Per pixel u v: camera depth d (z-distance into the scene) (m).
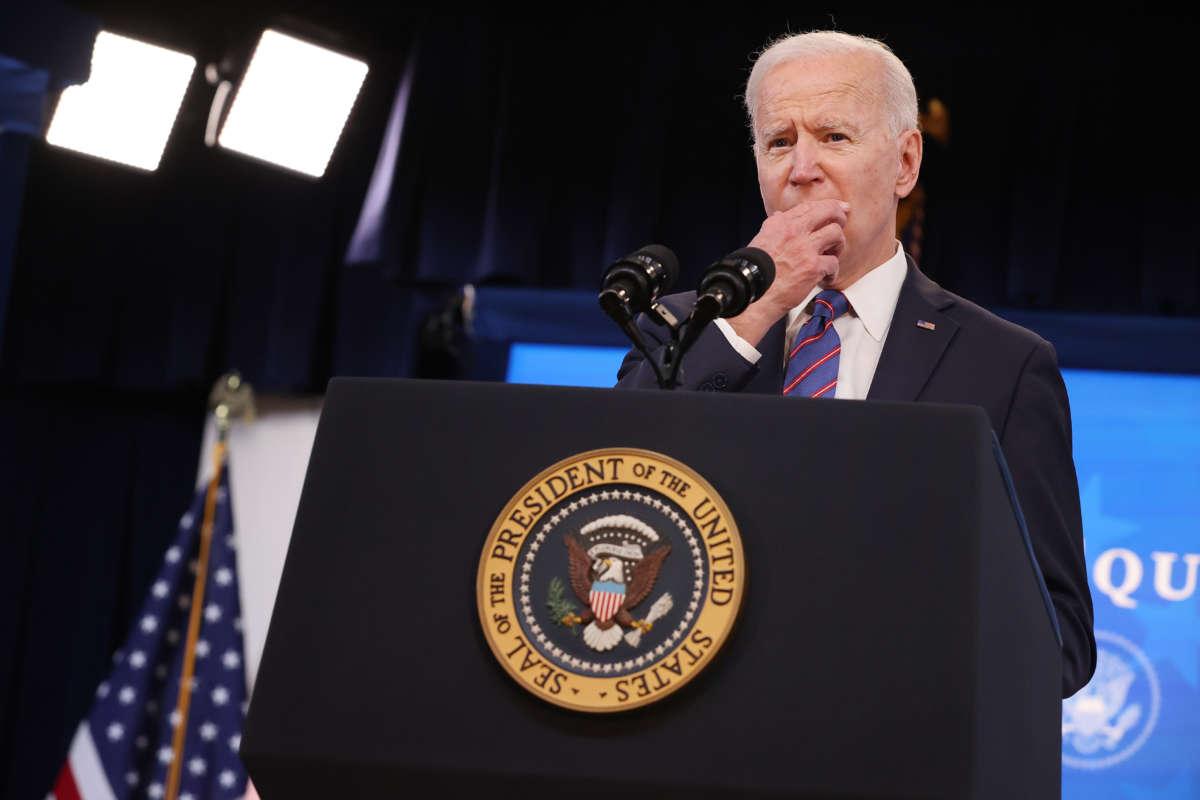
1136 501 11.66
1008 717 2.77
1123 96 12.22
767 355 4.63
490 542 2.79
